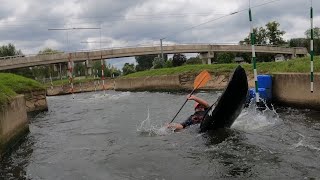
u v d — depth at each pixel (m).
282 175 6.04
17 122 10.10
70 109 18.61
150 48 61.44
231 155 7.23
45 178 6.87
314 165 6.38
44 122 13.97
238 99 8.84
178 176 6.38
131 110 15.91
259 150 7.41
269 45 71.12
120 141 9.33
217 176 6.23
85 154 8.35
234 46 65.19
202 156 7.32
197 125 9.70
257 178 6.01
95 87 42.88
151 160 7.39
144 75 36.09
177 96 22.20
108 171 6.97
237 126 9.77
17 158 8.41
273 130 9.20
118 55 59.03
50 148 9.25
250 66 23.84
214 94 21.27
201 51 64.44
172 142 8.64
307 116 11.12
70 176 6.88
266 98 14.24
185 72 29.77
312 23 10.70
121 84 40.16
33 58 50.91
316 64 14.03
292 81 13.26
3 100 8.95
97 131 11.07
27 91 17.47
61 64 59.56
